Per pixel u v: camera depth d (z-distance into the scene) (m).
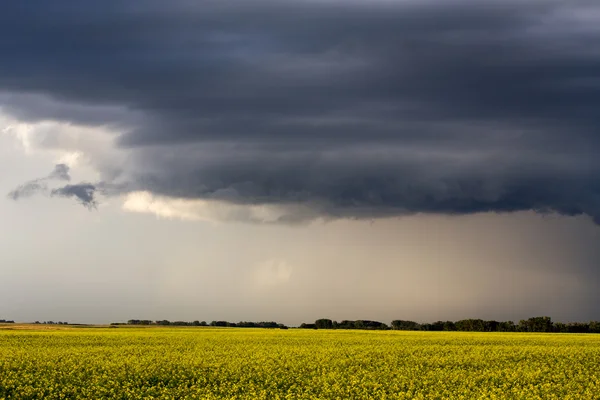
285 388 30.67
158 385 30.30
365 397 27.73
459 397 26.91
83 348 49.88
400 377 33.03
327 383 31.19
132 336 69.62
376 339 66.44
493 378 33.03
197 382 31.66
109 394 28.95
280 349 50.00
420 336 75.75
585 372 36.59
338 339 66.25
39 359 40.22
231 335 74.94
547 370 36.94
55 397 27.81
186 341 60.47
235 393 28.84
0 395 28.28
